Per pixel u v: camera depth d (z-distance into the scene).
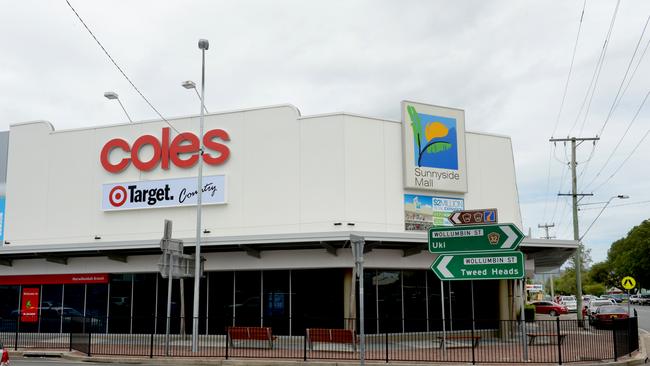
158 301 27.27
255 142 27.31
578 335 20.14
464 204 28.14
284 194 26.48
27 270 29.11
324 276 25.33
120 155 29.14
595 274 113.38
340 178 25.86
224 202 27.05
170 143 28.39
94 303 28.03
